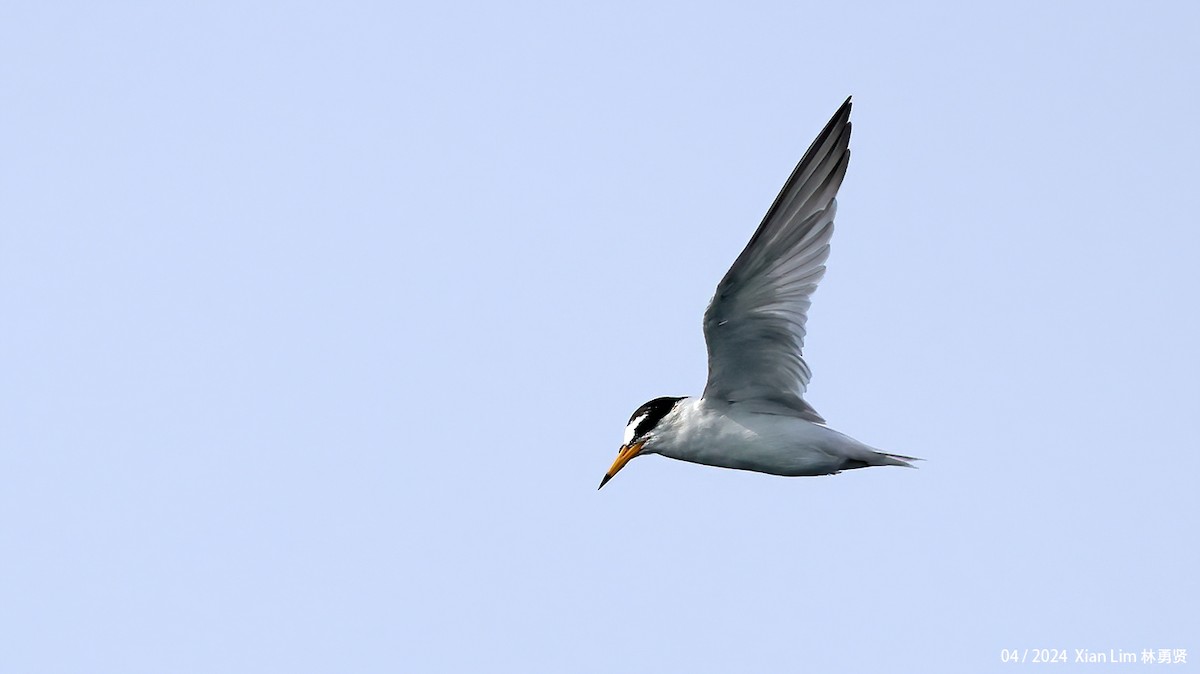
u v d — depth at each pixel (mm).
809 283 13289
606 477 14719
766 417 14023
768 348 13617
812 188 12945
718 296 13047
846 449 13820
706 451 14250
